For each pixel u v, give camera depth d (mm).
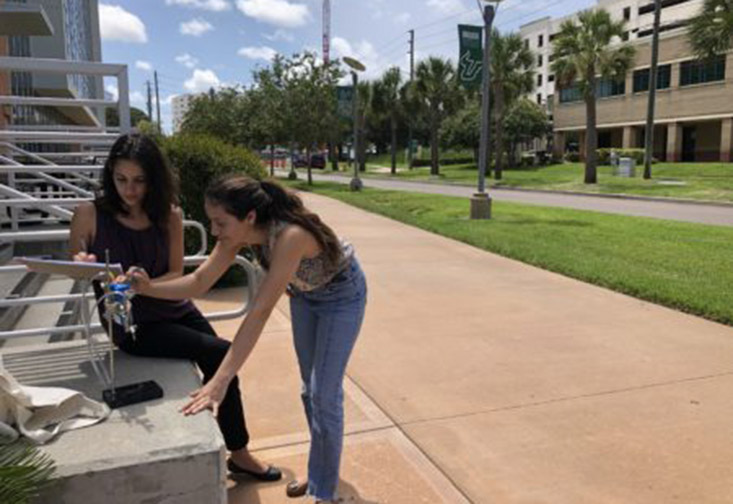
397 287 7699
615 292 7418
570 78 30688
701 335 5699
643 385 4523
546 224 13906
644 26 67938
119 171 2973
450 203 19969
